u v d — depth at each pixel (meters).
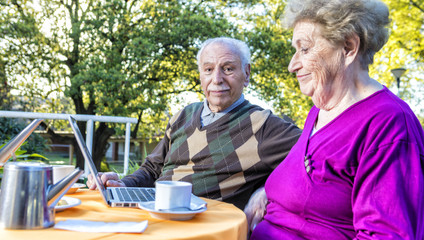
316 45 1.18
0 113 2.31
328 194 1.13
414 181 0.96
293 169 1.25
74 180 0.86
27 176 0.80
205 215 1.07
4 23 10.39
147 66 11.27
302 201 1.18
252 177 1.76
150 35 11.16
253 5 12.34
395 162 0.99
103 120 2.56
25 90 10.91
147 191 1.38
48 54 11.05
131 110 11.00
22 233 0.77
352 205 1.08
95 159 12.52
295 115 12.52
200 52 1.95
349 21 1.12
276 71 11.79
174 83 12.67
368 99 1.13
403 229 0.92
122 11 10.98
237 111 1.86
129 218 0.97
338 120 1.17
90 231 0.81
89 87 10.03
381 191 0.98
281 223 1.25
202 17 10.89
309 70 1.20
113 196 1.22
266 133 1.78
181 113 2.06
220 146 1.81
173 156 1.92
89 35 10.77
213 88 1.86
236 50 1.89
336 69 1.17
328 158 1.14
